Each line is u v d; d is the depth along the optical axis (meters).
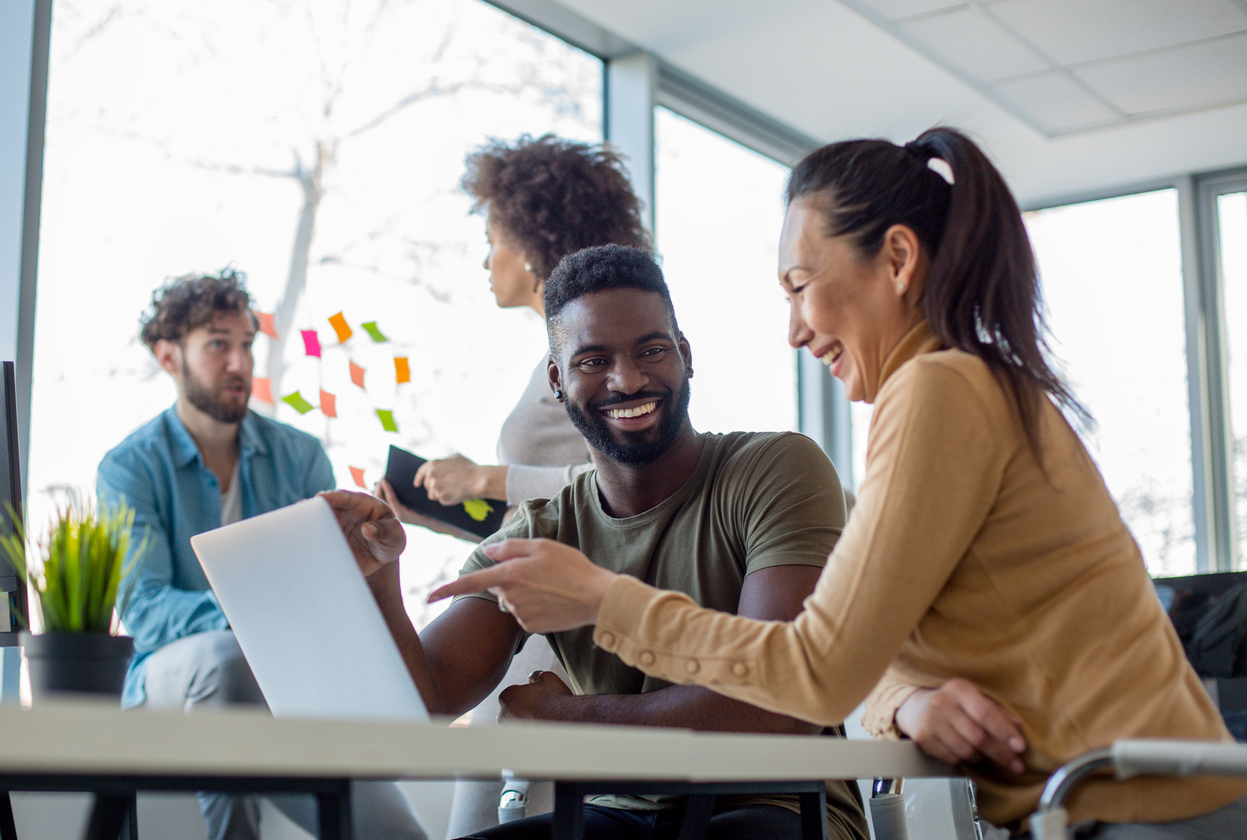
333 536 0.99
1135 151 5.05
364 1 3.25
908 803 1.85
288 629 1.08
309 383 2.97
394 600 1.44
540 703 1.35
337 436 2.99
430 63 3.44
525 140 2.86
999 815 1.01
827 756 0.91
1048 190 5.50
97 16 2.65
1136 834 0.94
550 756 0.71
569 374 1.49
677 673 1.02
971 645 1.02
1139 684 0.96
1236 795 0.95
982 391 1.01
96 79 2.64
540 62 3.88
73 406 2.53
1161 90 4.51
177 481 2.48
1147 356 5.29
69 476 2.51
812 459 1.44
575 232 2.74
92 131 2.63
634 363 1.46
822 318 1.13
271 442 2.69
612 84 4.19
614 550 1.51
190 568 2.46
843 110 4.67
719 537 1.45
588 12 3.88
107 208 2.63
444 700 1.44
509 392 3.43
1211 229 5.28
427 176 3.36
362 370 2.33
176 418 2.57
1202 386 5.15
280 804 2.31
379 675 0.96
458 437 3.28
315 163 3.08
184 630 2.27
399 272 3.23
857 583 0.98
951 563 0.99
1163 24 4.00
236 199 2.89
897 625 0.97
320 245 3.06
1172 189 5.35
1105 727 0.95
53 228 2.54
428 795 2.70
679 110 4.41
